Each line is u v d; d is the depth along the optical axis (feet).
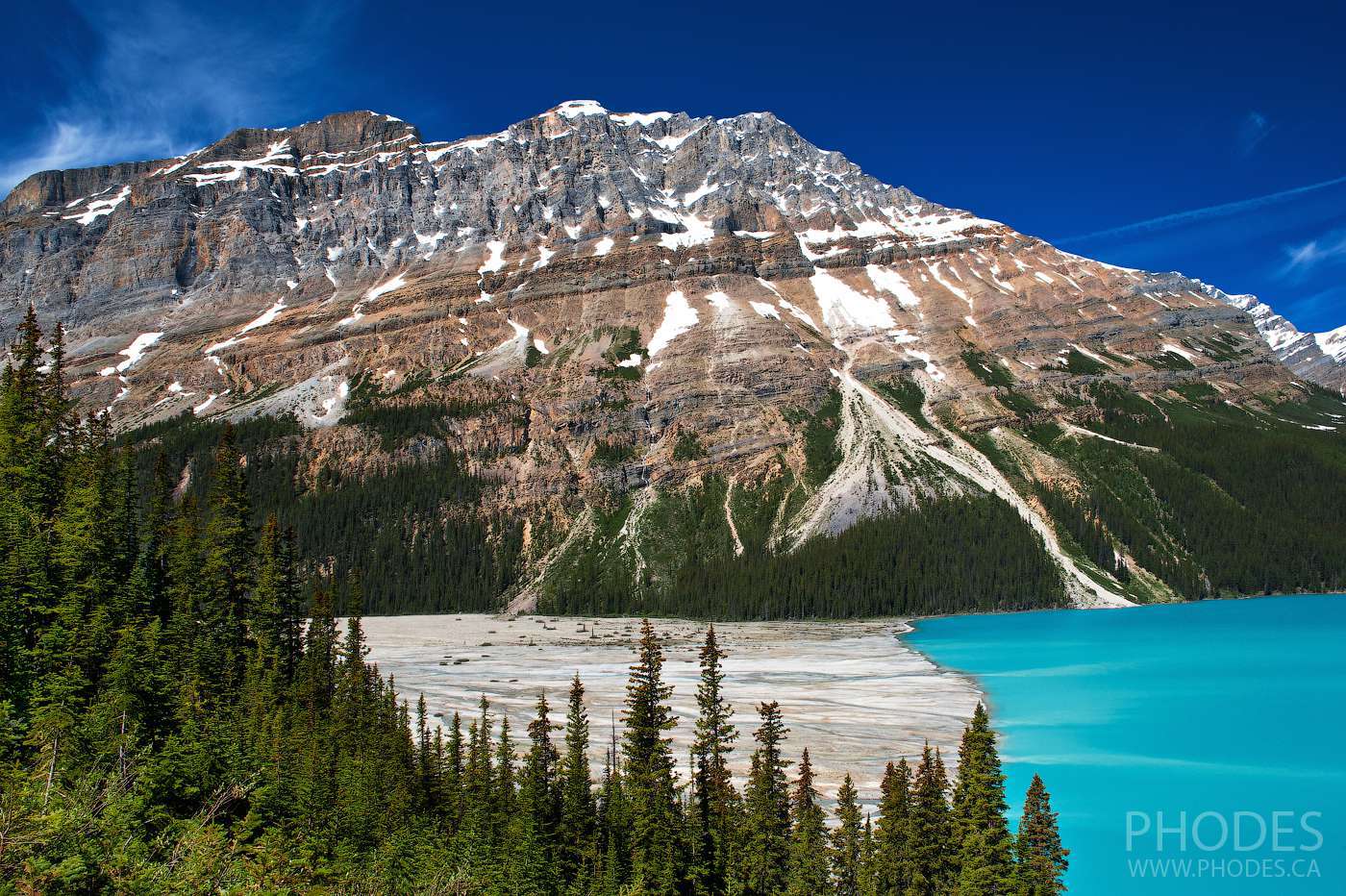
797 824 163.12
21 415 250.37
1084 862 170.09
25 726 123.95
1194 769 223.51
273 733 186.50
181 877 79.56
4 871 68.08
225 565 270.87
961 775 150.82
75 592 189.16
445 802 181.06
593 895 151.84
